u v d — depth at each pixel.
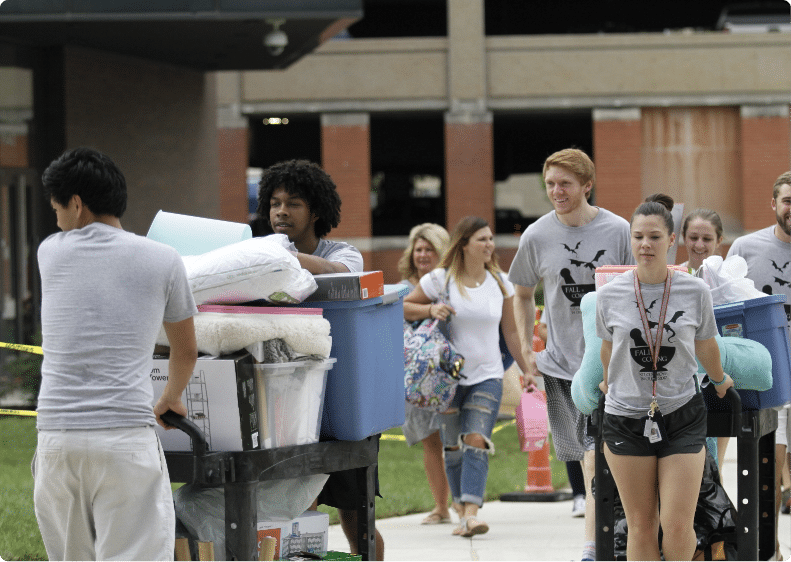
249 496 9.23
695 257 15.10
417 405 15.98
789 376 11.93
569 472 18.44
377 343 10.62
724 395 11.19
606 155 61.06
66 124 39.44
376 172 69.06
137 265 8.66
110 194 8.87
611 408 10.64
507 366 17.16
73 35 37.44
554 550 15.06
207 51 40.97
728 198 61.38
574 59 60.88
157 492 8.69
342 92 61.28
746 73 60.69
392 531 16.95
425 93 61.25
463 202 61.19
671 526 10.41
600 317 10.66
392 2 67.69
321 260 10.84
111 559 8.58
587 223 14.07
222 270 9.68
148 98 43.19
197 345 9.41
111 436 8.41
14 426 29.64
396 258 65.00
